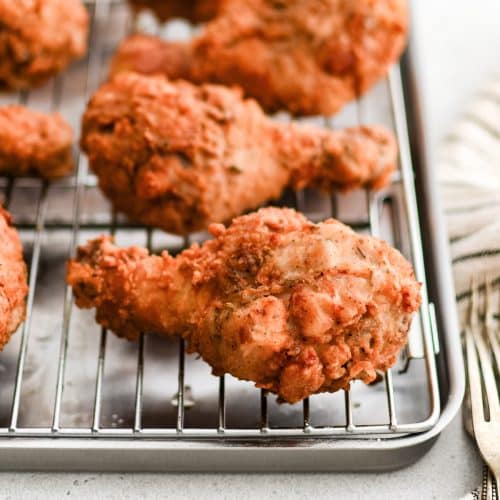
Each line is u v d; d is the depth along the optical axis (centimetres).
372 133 67
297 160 66
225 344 60
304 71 69
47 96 74
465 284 67
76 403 64
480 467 62
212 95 66
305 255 61
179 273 62
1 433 62
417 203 69
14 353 66
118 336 64
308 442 61
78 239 69
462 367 64
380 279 60
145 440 62
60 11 71
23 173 69
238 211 66
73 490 62
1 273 62
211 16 74
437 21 78
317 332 60
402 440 61
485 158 71
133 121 65
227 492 62
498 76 75
